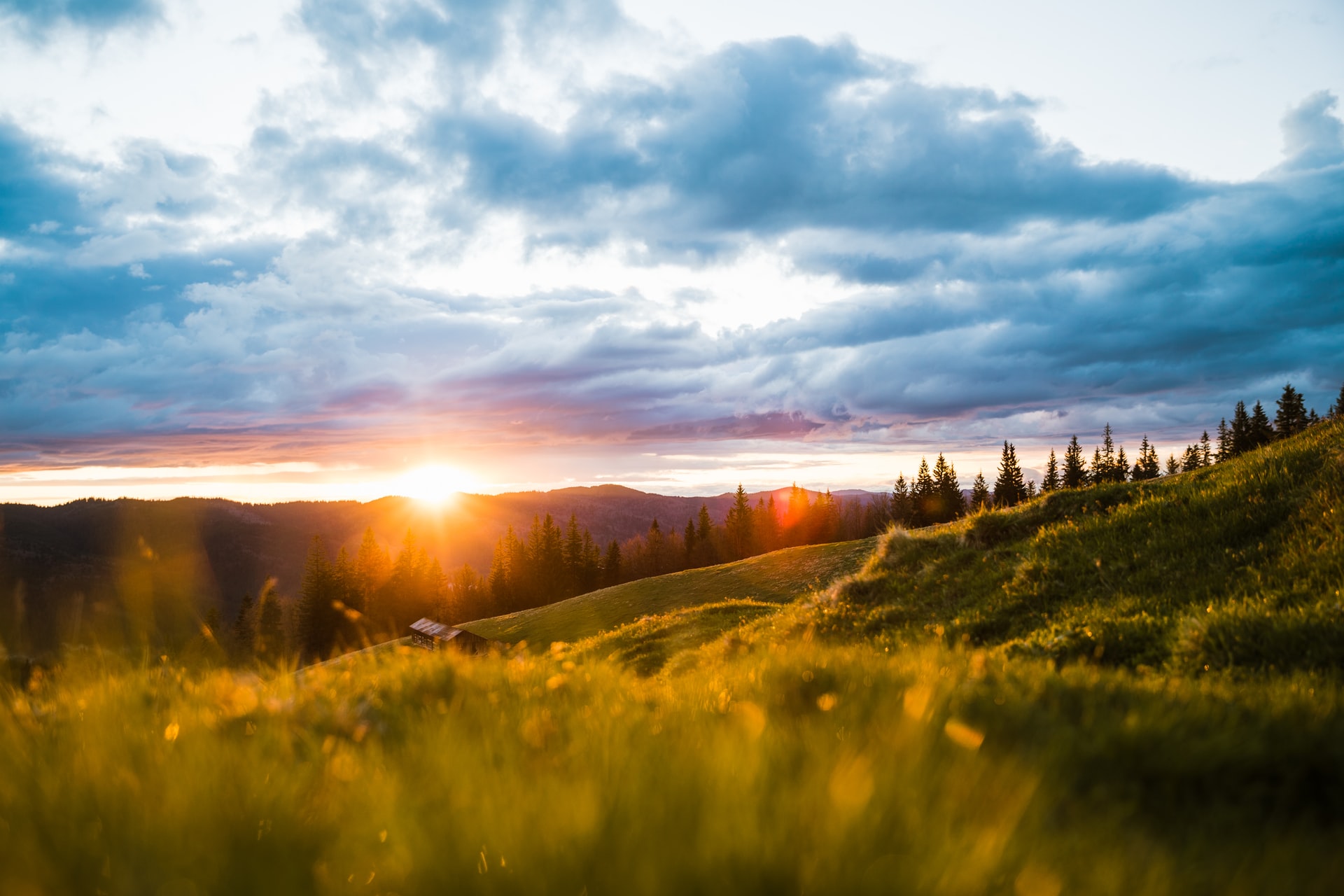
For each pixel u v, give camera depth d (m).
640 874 1.42
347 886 1.53
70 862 1.53
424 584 114.69
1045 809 1.96
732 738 2.26
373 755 2.31
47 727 2.64
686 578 54.31
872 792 1.69
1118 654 7.32
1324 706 3.60
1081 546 12.05
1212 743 2.88
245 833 1.68
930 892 1.33
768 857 1.44
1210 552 10.16
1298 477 10.92
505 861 1.53
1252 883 1.67
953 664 4.55
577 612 52.31
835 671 4.14
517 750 2.34
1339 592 6.83
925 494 116.88
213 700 3.12
